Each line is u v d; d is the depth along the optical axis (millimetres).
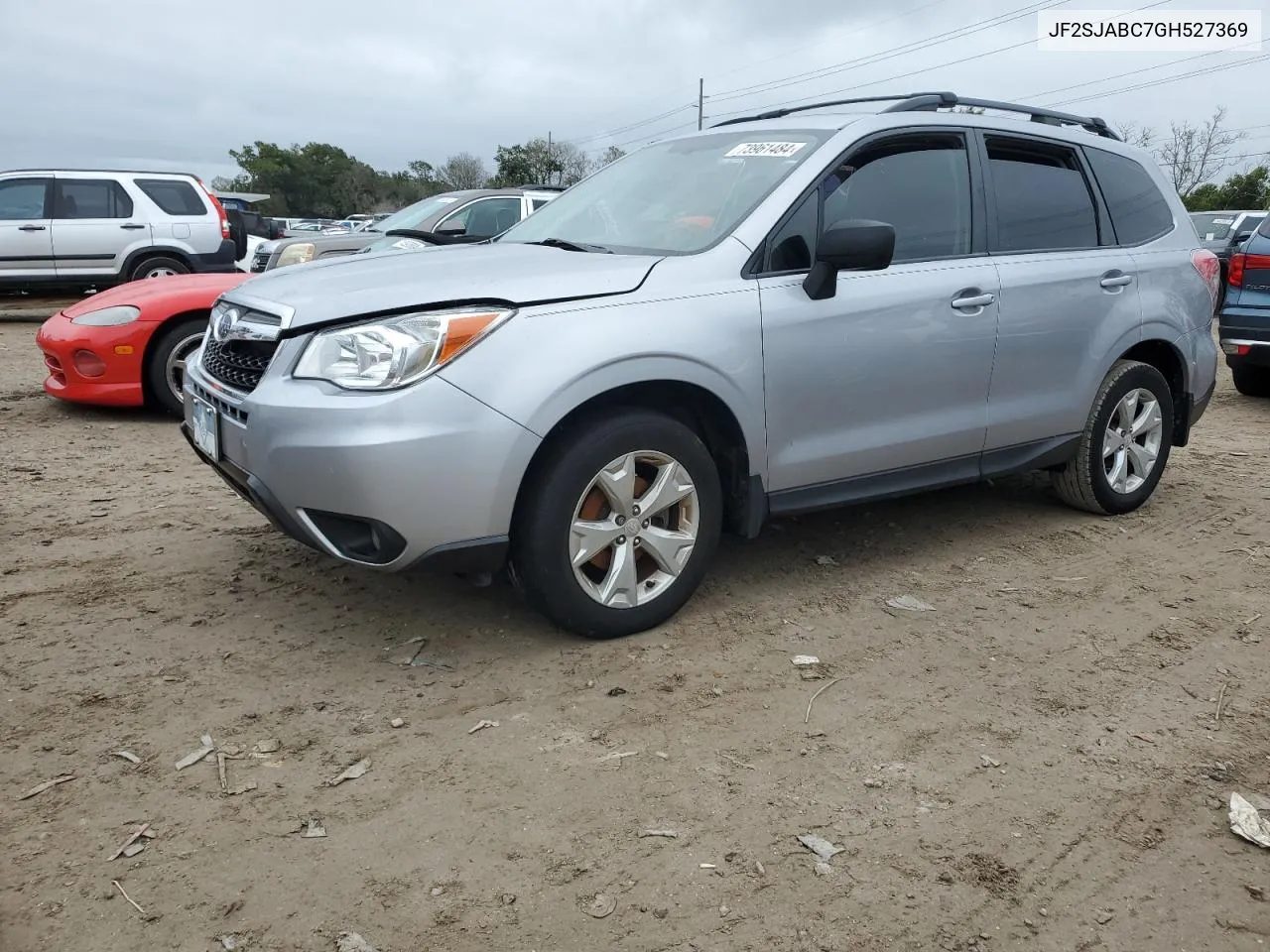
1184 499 5473
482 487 3045
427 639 3484
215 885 2248
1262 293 8148
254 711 2990
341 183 92875
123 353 6914
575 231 4172
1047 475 5859
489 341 3049
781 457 3688
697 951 2088
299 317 3084
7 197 12625
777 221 3650
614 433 3256
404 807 2541
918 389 4008
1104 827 2537
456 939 2104
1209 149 47719
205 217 13594
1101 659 3471
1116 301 4699
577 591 3318
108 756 2736
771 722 2988
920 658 3441
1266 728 3041
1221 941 2168
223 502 5074
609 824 2488
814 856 2389
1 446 6254
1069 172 4719
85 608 3699
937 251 4117
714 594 3939
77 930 2100
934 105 4258
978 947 2123
